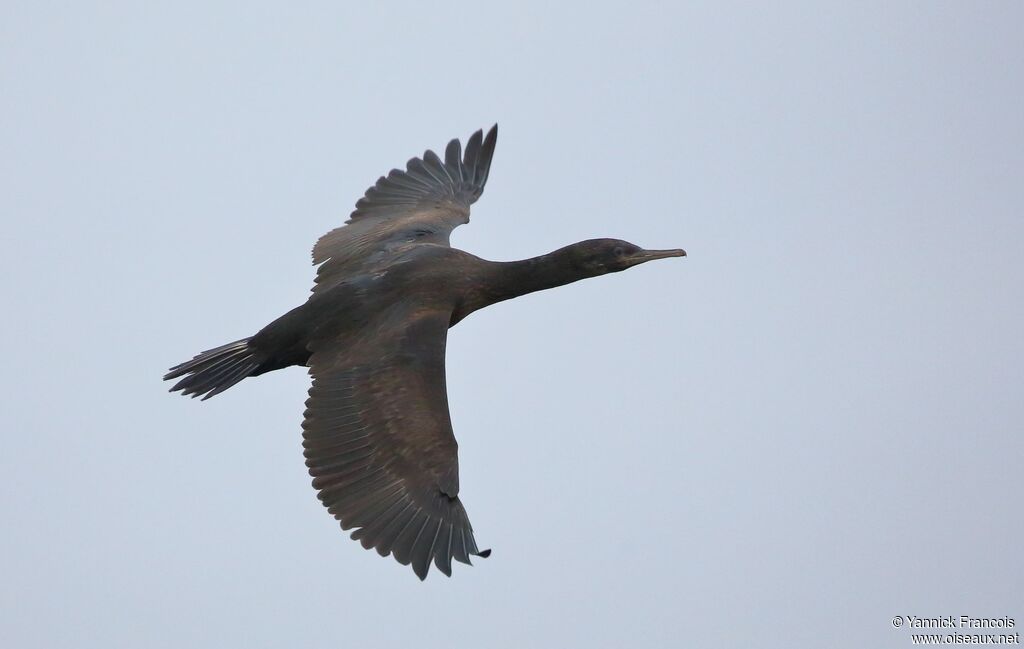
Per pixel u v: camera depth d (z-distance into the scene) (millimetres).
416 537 14391
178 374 16141
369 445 14867
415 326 15812
